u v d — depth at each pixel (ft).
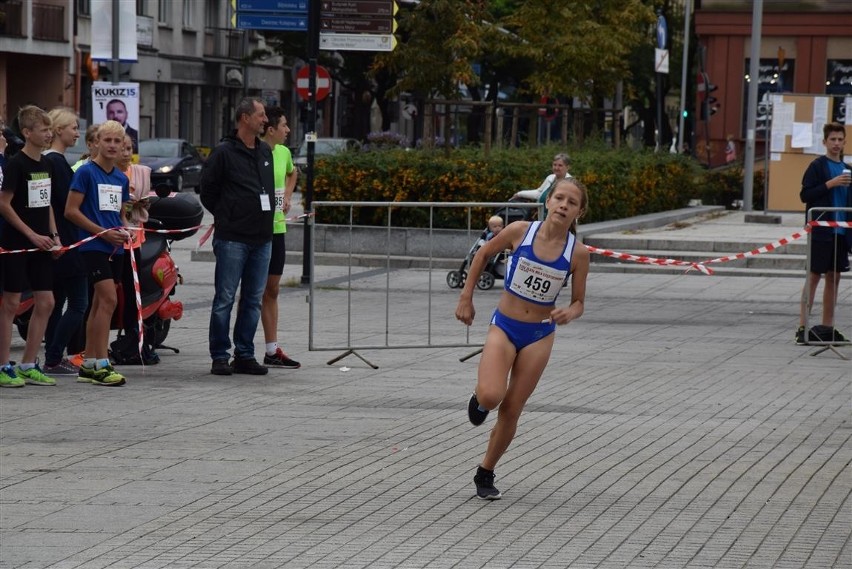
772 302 82.79
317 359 59.52
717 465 38.73
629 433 43.21
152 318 57.88
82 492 35.01
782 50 189.67
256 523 32.30
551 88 163.12
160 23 274.77
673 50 265.13
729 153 196.13
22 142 63.41
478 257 34.96
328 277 95.50
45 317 50.90
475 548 30.32
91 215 51.31
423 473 37.55
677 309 78.79
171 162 196.44
